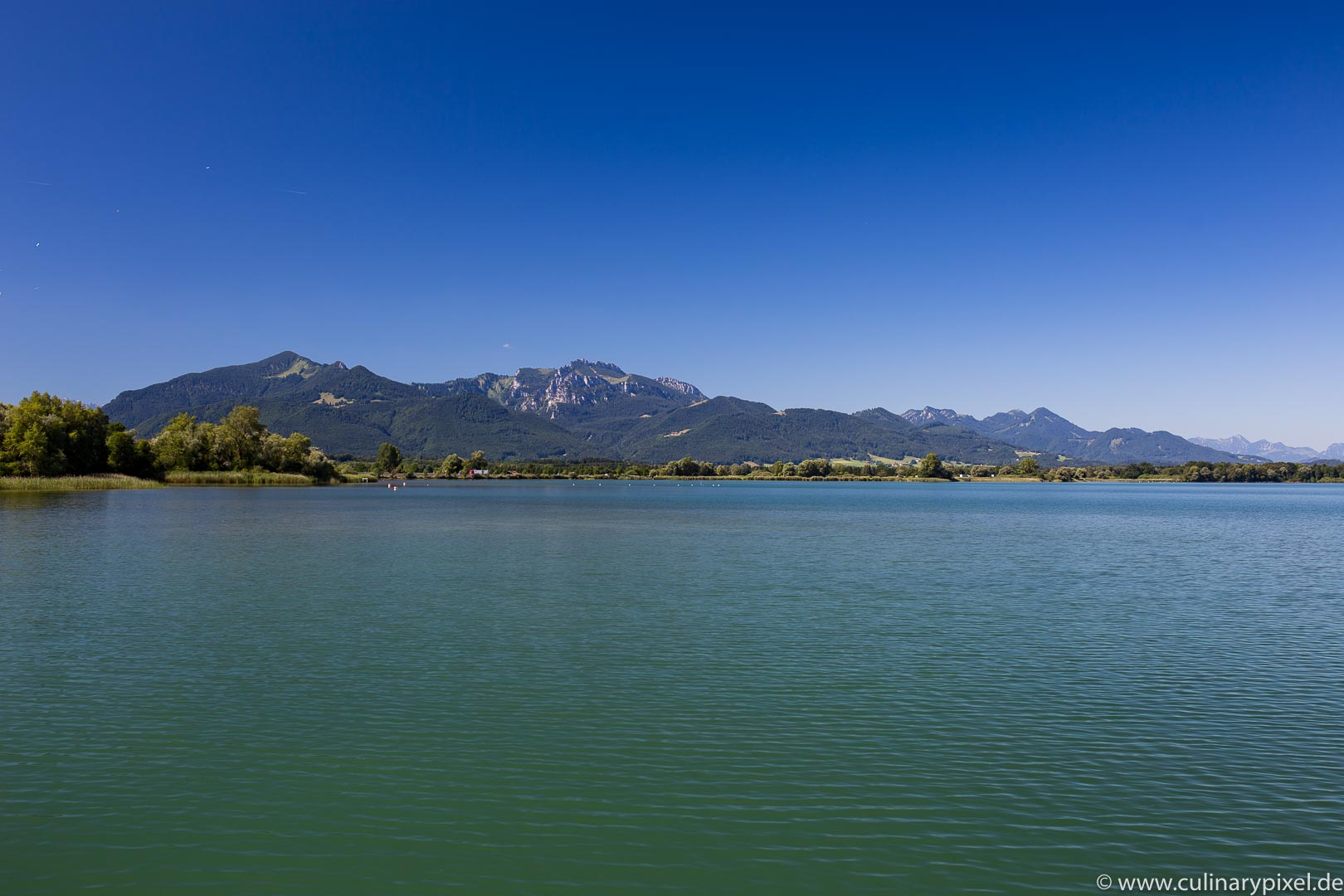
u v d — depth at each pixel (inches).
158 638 1165.7
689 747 752.3
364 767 696.4
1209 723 829.2
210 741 754.8
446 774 684.1
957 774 694.5
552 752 734.5
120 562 1980.8
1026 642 1186.0
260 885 514.9
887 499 7519.7
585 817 609.6
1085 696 917.2
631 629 1262.3
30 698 877.8
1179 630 1285.7
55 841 565.3
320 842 568.1
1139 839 585.6
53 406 5836.6
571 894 509.0
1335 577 1939.0
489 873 532.7
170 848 557.6
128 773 679.1
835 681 970.7
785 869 540.4
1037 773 697.6
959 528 3582.7
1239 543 2898.6
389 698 888.9
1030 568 2084.2
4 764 697.0
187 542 2487.7
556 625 1289.4
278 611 1386.6
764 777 685.9
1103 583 1808.6
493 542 2709.2
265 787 654.5
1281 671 1030.4
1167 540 3021.7
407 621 1314.0
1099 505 6294.3
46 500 4530.0
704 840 576.7
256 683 941.8
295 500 5211.6
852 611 1433.3
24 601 1448.1
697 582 1786.4
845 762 719.7
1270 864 555.8
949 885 523.8
